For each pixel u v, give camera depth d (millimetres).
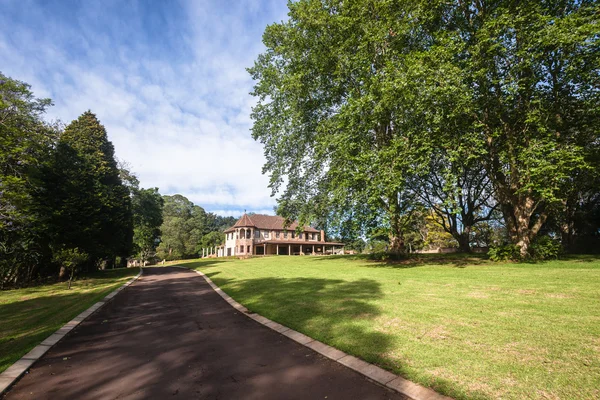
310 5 20328
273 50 24078
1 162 17469
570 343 4848
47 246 21078
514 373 3990
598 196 24172
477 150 14812
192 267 31828
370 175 16375
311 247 69375
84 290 15352
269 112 25109
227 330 7191
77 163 23109
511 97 15141
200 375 4637
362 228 19906
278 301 9836
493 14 16391
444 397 3586
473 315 6754
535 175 13641
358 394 3871
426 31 19641
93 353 5754
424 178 21172
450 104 15102
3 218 17312
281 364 4977
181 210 89250
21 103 19641
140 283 18609
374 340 5555
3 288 18922
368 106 16812
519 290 9164
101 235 25219
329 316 7453
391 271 16094
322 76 21609
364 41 18109
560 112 16469
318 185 24688
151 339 6605
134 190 37031
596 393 3398
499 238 40844
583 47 14273
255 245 59875
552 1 15805
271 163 26156
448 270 15039
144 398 3945
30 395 4105
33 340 6449
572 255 18953
